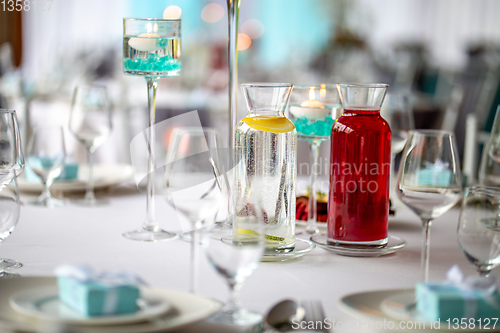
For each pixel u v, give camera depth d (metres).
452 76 5.64
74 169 1.54
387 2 7.65
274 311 0.65
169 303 0.63
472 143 2.10
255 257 0.63
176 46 1.08
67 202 1.39
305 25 7.71
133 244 1.01
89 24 6.34
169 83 4.17
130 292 0.58
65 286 0.61
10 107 3.20
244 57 6.61
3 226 0.82
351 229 0.96
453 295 0.60
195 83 4.35
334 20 7.57
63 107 3.11
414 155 0.76
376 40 7.67
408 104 1.52
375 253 0.96
